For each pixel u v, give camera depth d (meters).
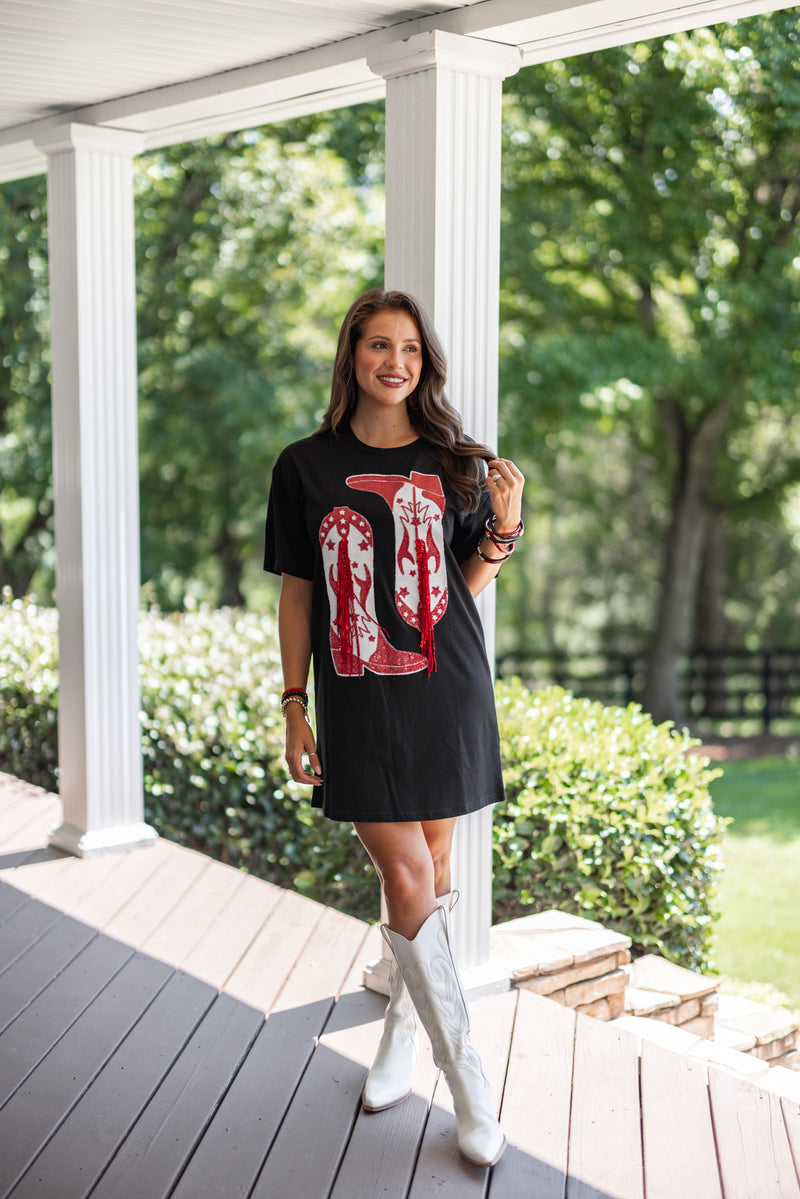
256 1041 2.81
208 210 10.05
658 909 3.79
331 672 2.29
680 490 11.57
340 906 4.22
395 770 2.27
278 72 3.40
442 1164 2.30
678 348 10.62
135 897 3.78
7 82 3.69
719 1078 2.63
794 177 8.80
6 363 9.86
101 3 2.92
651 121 8.32
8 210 9.27
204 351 10.69
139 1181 2.24
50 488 10.52
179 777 4.68
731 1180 2.25
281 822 4.38
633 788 3.78
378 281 10.67
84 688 4.12
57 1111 2.49
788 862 6.54
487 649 3.01
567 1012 2.93
